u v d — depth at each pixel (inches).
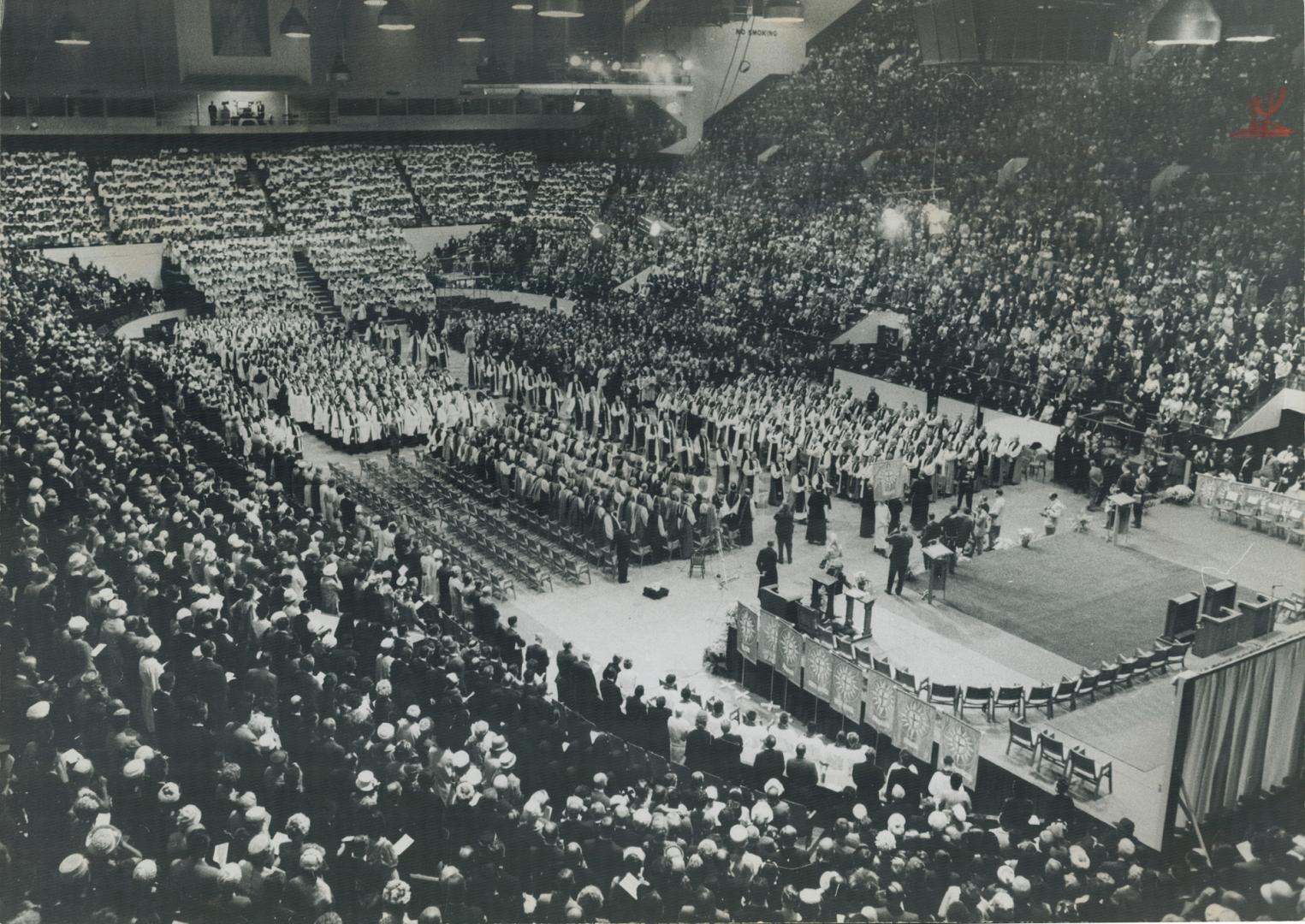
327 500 1024.9
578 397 1428.4
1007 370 1419.8
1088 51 1224.8
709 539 1028.5
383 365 1540.4
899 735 700.7
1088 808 634.8
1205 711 594.2
